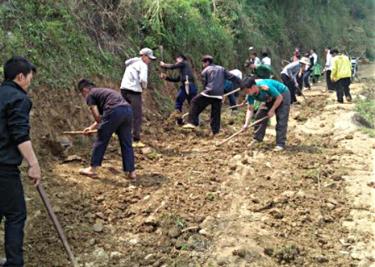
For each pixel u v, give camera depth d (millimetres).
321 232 5164
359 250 4836
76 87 7938
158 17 11422
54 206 5297
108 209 5395
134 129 7777
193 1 14344
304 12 29109
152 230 5031
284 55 23547
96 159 6117
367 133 9297
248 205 5691
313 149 8164
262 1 23094
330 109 12266
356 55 33781
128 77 7676
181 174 6629
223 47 15227
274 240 4922
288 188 6242
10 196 3787
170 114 10273
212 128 9203
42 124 6820
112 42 9836
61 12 8633
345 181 6562
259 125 8180
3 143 3730
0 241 4590
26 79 3934
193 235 4941
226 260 4547
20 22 7613
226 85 11492
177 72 11773
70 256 4160
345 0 39094
